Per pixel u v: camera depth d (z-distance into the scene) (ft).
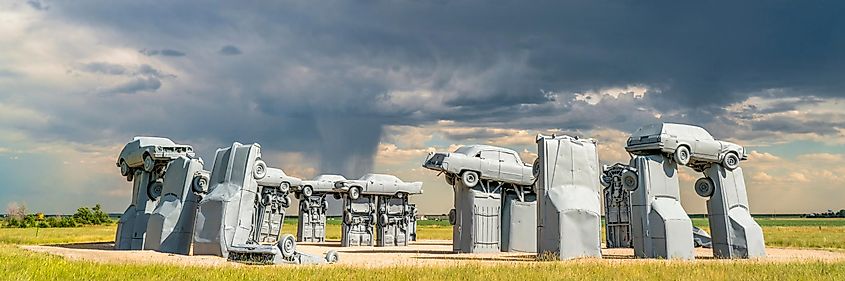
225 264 85.40
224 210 107.86
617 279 68.28
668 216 104.47
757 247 108.37
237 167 113.29
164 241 116.16
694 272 73.97
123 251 117.19
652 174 107.55
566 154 103.24
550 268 78.18
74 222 340.18
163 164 126.62
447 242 190.80
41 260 78.07
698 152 108.47
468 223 125.70
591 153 105.81
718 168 111.04
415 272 72.43
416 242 188.96
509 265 83.20
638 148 109.60
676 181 109.29
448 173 128.67
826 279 68.33
